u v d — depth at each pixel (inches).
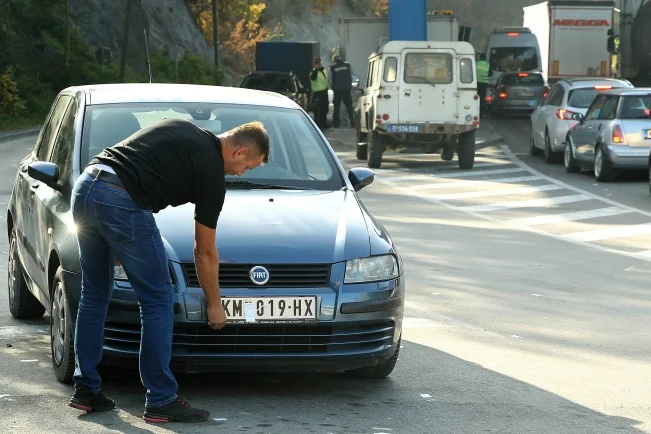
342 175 572.1
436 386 515.8
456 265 922.7
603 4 3316.9
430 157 2186.3
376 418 455.8
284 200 529.3
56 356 499.8
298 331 470.6
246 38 5561.0
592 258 986.7
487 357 583.5
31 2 3609.7
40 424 433.1
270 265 470.6
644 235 1150.3
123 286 462.3
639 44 2728.8
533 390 515.2
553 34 3321.9
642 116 1648.6
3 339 592.1
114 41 4340.6
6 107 3043.8
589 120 1754.4
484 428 447.2
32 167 529.0
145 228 429.7
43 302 558.3
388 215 1279.5
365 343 481.4
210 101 596.4
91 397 451.5
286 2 6815.9
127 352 461.1
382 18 2901.1
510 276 873.5
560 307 746.2
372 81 1994.3
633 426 458.0
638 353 607.8
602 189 1595.7
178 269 465.4
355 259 482.6
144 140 430.0
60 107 624.7
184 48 4904.0
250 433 427.5
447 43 1904.5
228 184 547.5
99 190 427.2
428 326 665.0
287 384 510.0
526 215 1306.6
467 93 1899.6
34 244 574.2
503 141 2527.1
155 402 437.4
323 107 2979.8
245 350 467.2
